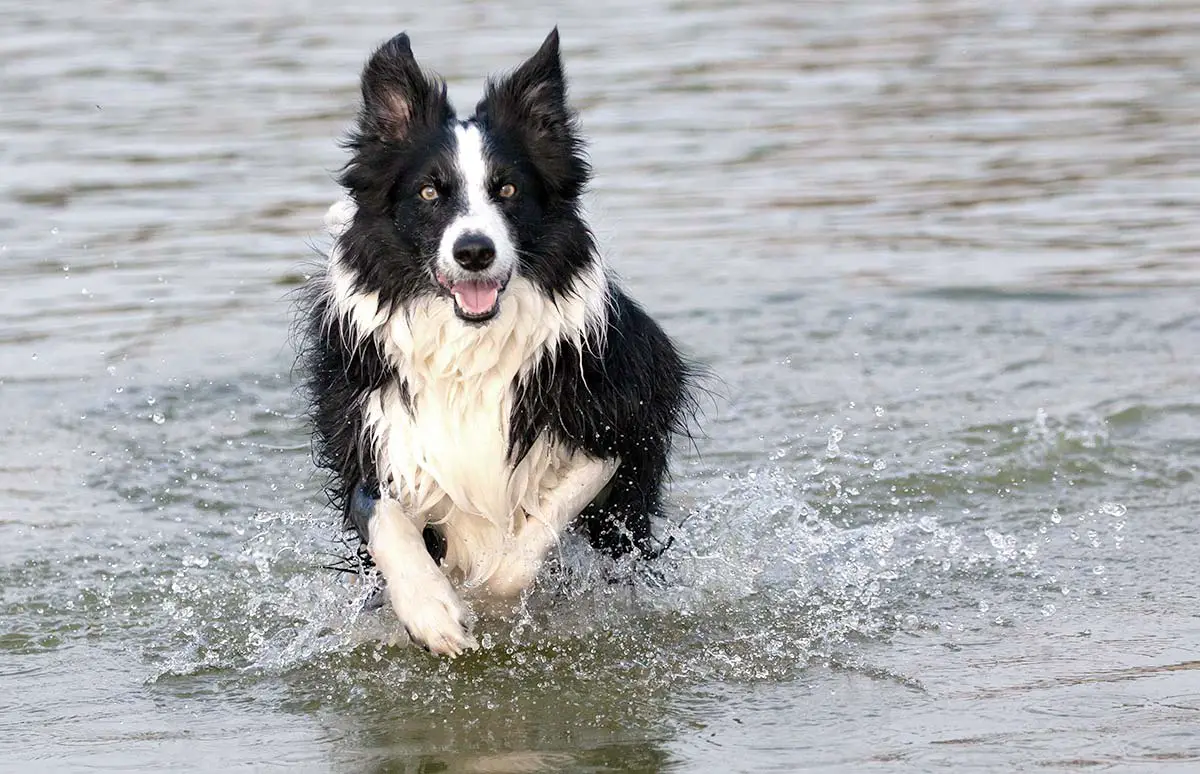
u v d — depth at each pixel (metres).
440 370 8.73
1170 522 10.47
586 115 22.97
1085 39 28.78
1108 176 19.91
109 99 23.97
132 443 12.40
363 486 8.98
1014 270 16.36
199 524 10.95
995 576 9.70
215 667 8.62
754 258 16.81
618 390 8.95
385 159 8.70
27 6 32.16
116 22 30.31
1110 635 8.55
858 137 21.98
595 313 8.84
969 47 28.27
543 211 8.71
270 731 7.66
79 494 11.43
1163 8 31.77
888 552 10.17
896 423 12.47
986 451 11.86
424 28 29.14
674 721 7.61
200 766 7.16
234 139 21.56
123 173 20.02
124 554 10.39
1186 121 22.61
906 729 7.29
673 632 8.97
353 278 8.83
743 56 27.22
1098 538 10.26
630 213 18.44
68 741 7.52
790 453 11.91
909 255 16.94
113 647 8.93
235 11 31.55
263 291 15.82
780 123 22.77
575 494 9.02
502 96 8.85
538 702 7.98
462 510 8.95
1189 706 7.38
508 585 8.97
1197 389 12.95
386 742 7.47
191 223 18.02
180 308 15.36
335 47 27.56
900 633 8.82
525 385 8.78
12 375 13.69
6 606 9.48
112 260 16.78
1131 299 15.36
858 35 29.28
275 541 10.64
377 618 9.09
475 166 8.47
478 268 8.23
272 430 12.71
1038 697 7.61
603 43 28.08
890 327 14.77
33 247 17.17
